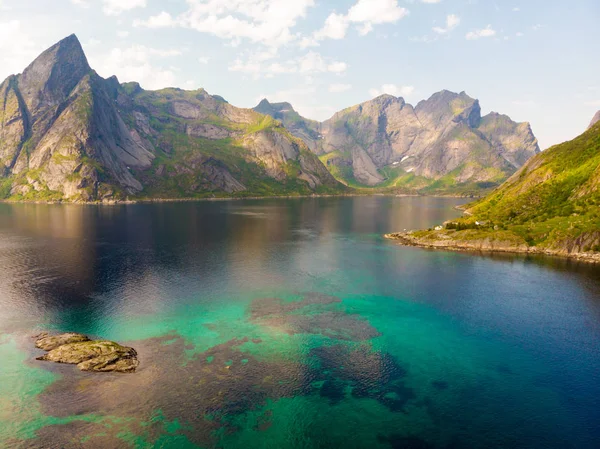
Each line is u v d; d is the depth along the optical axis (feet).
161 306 303.89
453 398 193.26
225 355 230.68
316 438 166.40
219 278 381.19
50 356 221.87
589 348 242.37
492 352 237.66
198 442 162.61
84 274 384.06
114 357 219.82
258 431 169.48
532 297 329.52
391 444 163.73
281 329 266.98
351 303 317.01
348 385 202.80
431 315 292.81
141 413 179.11
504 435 168.66
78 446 159.02
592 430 171.42
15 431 166.71
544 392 197.88
